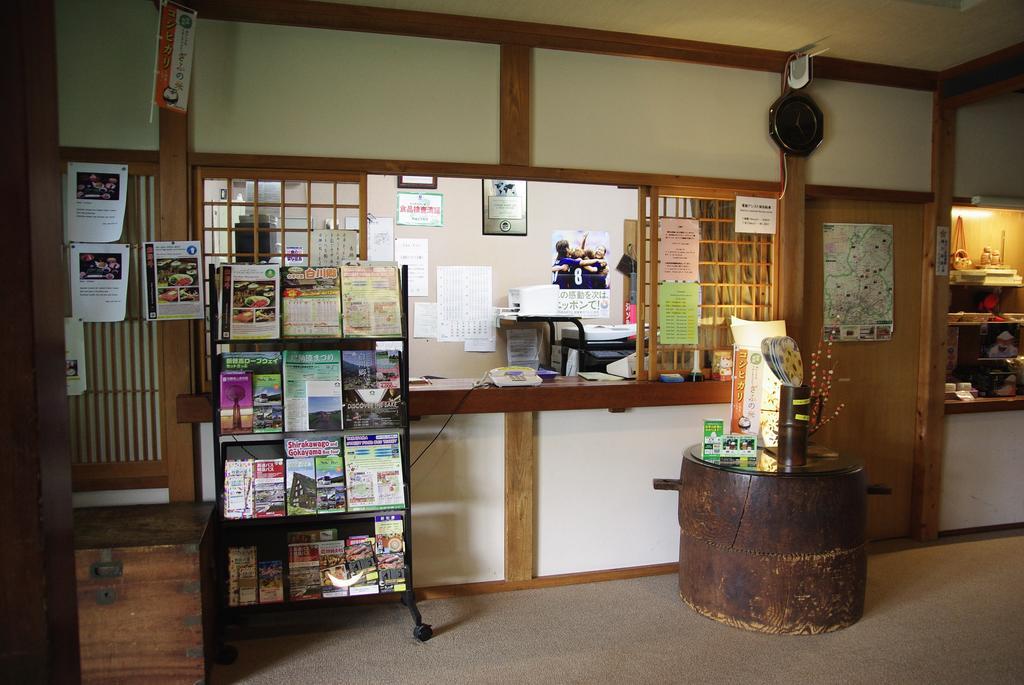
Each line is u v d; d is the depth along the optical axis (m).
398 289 2.74
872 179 3.73
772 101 3.53
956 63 3.63
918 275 3.92
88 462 2.82
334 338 2.64
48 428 0.92
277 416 2.61
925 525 3.91
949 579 3.35
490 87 3.11
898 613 2.98
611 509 3.39
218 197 3.03
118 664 2.30
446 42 3.05
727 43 3.32
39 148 0.91
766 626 2.79
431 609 3.03
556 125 3.20
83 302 2.76
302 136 2.91
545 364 5.46
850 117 3.67
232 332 2.56
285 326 2.62
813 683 2.42
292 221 3.21
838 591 2.80
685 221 3.43
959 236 4.29
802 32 3.19
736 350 3.27
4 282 0.87
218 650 2.56
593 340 4.67
